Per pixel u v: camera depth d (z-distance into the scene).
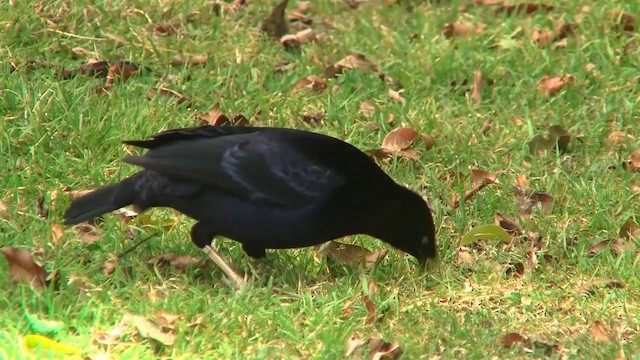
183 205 9.52
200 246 9.74
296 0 16.09
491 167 11.98
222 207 9.42
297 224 9.43
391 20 15.63
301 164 9.41
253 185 9.34
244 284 9.57
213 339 8.60
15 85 12.20
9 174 11.04
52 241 9.95
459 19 15.68
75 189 11.11
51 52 13.35
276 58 14.25
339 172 9.43
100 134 11.72
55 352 8.10
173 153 9.39
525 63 14.24
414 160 12.05
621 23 15.15
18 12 13.49
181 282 9.59
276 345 8.69
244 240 9.62
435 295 9.85
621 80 13.89
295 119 12.74
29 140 11.54
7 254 9.09
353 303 9.42
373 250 10.57
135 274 9.52
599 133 12.69
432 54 14.28
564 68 14.12
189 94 13.05
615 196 11.50
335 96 13.30
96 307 8.89
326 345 8.71
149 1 14.77
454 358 8.72
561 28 15.01
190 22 14.75
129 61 13.32
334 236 9.66
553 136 12.38
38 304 8.75
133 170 11.38
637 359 8.66
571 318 9.53
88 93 12.38
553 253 10.65
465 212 11.21
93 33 13.84
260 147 9.44
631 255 10.56
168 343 8.38
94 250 9.98
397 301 9.51
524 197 11.44
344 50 14.47
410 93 13.45
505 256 10.55
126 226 10.50
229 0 15.55
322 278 10.06
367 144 12.32
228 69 13.52
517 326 9.43
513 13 15.66
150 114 12.18
